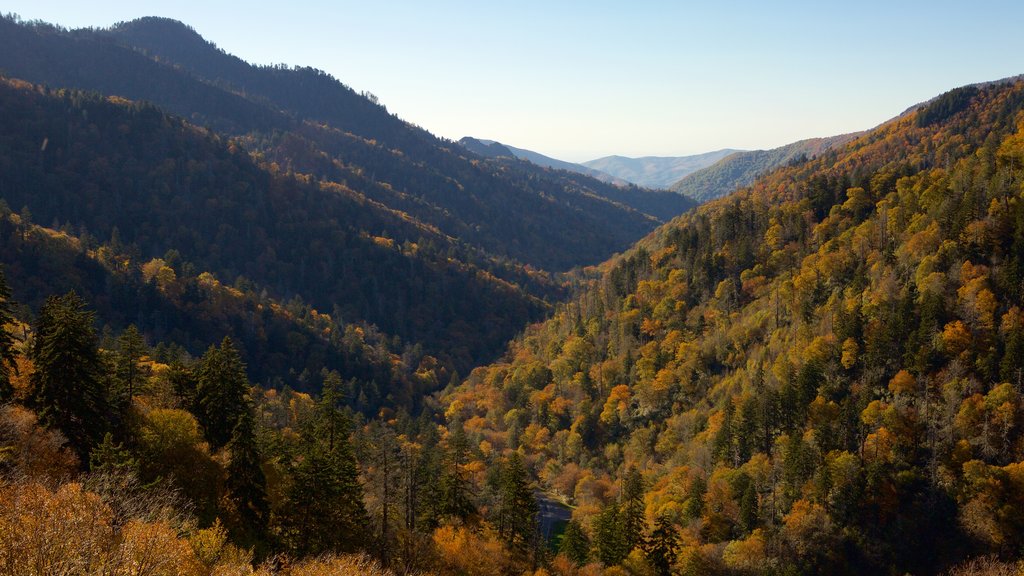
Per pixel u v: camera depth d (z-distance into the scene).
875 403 92.81
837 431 95.38
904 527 81.38
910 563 78.69
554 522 110.06
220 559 35.16
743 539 86.50
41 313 55.34
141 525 26.27
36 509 23.45
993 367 89.75
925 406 91.25
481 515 82.12
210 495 50.00
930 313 97.62
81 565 21.73
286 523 50.44
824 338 111.38
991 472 79.50
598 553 76.88
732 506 92.00
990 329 92.94
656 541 73.38
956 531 78.94
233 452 47.94
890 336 101.31
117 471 36.03
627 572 70.69
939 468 84.25
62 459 41.88
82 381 46.28
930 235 112.62
